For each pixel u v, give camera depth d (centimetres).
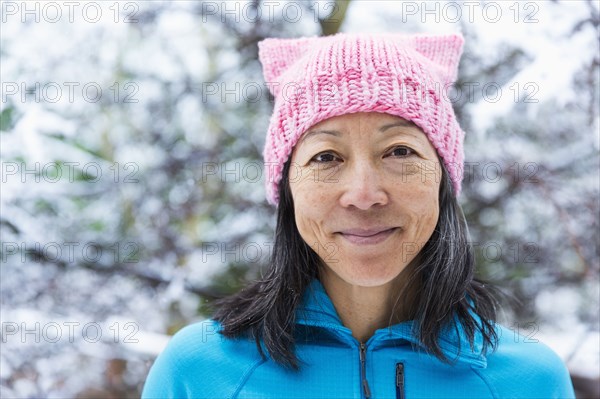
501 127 263
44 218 269
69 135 272
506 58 259
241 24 279
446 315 136
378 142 124
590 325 252
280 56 154
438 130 131
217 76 283
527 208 269
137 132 282
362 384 132
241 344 141
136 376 261
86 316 267
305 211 128
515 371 139
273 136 139
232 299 153
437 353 132
